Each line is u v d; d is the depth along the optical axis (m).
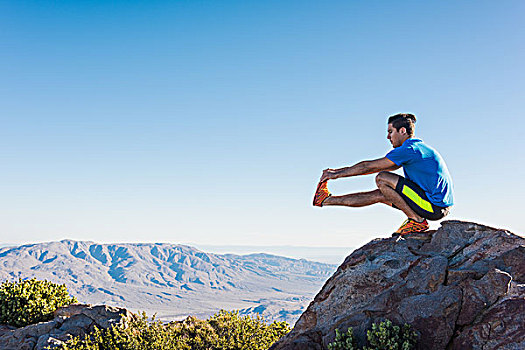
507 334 5.29
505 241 6.27
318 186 7.74
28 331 10.91
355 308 6.71
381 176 7.04
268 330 12.03
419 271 6.42
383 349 5.79
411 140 6.98
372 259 7.01
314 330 7.02
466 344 5.52
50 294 13.05
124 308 11.84
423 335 5.78
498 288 5.66
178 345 10.97
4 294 12.47
